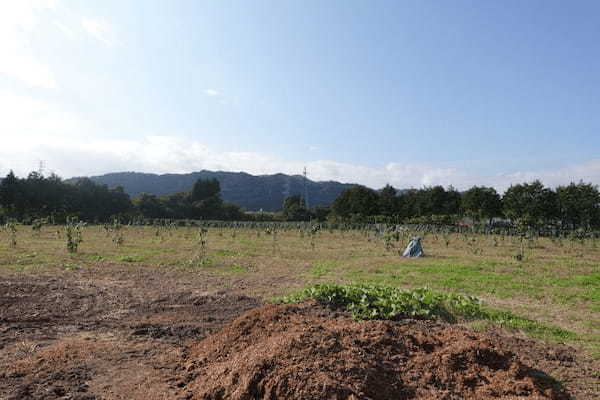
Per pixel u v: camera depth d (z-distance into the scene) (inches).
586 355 235.5
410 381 173.3
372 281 474.0
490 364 188.7
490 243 1112.8
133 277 487.2
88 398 168.2
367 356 182.1
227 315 313.3
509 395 166.4
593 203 1588.3
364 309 279.7
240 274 522.6
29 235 1068.5
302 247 924.6
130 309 335.0
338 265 610.9
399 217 2140.7
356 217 2038.6
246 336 216.8
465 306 314.8
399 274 523.5
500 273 534.9
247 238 1199.6
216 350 212.1
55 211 1882.4
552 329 283.9
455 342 203.8
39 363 205.9
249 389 161.5
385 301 285.7
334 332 200.8
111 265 573.0
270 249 856.9
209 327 277.1
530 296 400.2
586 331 290.5
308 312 279.1
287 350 178.5
